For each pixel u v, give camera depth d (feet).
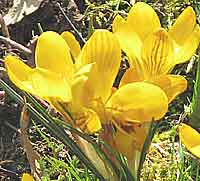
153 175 1.83
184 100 2.09
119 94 0.79
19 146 2.13
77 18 2.39
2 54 2.34
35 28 2.41
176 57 0.90
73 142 0.94
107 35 0.82
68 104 0.83
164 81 0.87
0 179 2.05
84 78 0.79
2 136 2.16
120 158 0.91
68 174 1.86
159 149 1.88
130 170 0.93
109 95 0.81
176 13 2.33
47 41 0.84
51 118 0.94
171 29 0.92
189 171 1.72
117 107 0.80
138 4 0.92
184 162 1.70
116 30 0.92
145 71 0.89
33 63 2.09
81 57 0.83
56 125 0.93
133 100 0.78
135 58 0.89
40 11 2.41
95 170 0.96
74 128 0.87
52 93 0.80
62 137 0.94
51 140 2.09
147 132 0.88
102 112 0.81
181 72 2.14
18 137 2.15
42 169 1.77
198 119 1.70
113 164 0.93
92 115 0.82
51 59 0.83
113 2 2.37
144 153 0.89
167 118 2.04
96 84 0.80
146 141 0.87
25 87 0.81
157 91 0.77
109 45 0.82
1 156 2.11
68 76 0.82
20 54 2.33
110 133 0.87
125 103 0.79
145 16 0.91
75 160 1.85
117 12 2.33
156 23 0.91
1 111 2.19
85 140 0.97
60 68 0.83
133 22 0.91
